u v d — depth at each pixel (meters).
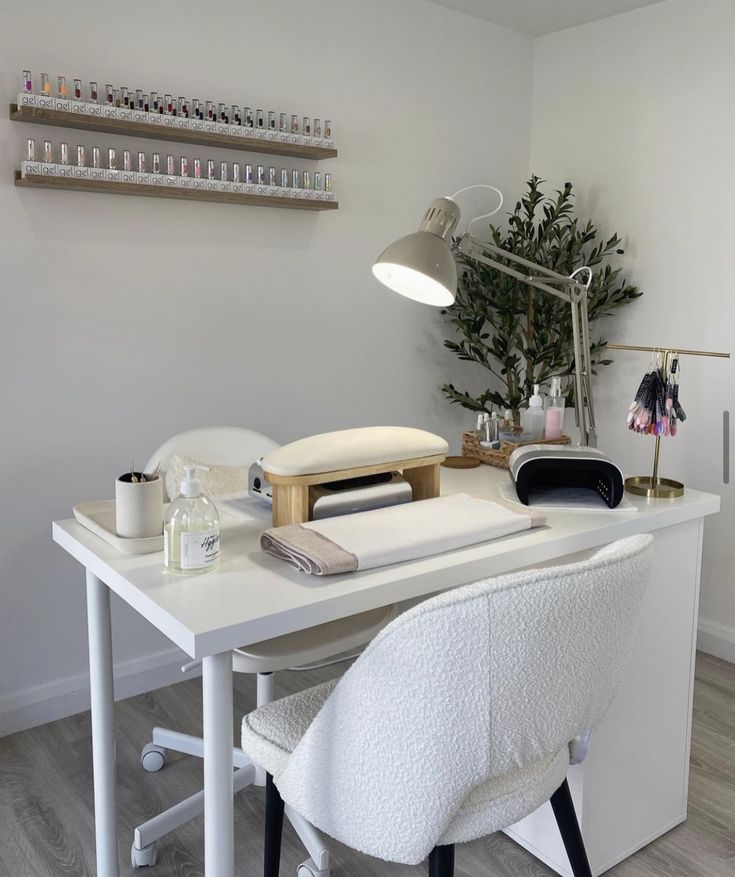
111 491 2.64
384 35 3.08
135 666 2.77
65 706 2.62
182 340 2.73
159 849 2.01
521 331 3.50
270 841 1.64
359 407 3.24
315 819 1.29
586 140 3.41
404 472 1.90
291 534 1.51
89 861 1.96
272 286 2.92
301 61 2.87
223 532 1.67
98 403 2.58
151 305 2.64
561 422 2.28
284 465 1.61
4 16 2.25
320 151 2.82
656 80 3.13
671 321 3.17
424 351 3.41
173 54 2.57
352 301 3.15
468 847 2.04
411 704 1.11
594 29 3.33
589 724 1.31
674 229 3.12
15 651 2.53
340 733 1.20
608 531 1.74
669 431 1.94
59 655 2.61
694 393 3.12
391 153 3.17
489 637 1.08
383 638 1.10
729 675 2.94
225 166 2.63
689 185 3.06
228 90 2.71
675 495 1.96
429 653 1.07
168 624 1.25
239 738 2.40
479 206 3.49
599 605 1.18
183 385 2.75
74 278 2.48
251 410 2.94
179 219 2.66
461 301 3.42
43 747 2.45
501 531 1.63
